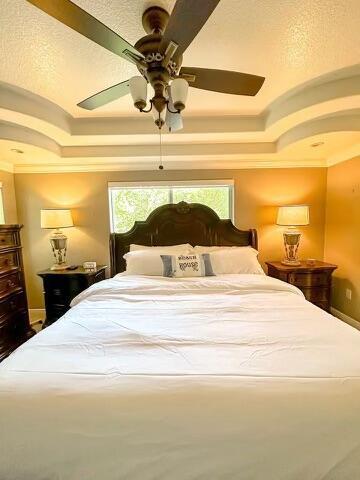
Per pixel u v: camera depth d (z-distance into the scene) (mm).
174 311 1832
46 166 3422
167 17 1275
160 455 801
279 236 3584
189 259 2746
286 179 3543
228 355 1207
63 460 805
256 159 3428
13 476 799
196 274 2695
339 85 1903
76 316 1763
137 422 854
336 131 2430
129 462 795
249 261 2867
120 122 2650
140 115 2535
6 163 3281
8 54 1558
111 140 2891
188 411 873
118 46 1110
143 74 1288
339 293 3361
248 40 1498
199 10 911
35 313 3584
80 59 1629
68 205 3490
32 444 826
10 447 825
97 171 3465
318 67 1761
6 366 1124
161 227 3316
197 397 914
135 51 1136
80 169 3447
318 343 1312
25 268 3543
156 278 2600
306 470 779
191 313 1796
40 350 1271
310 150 3066
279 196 3549
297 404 885
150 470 786
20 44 1475
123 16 1327
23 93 2037
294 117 2291
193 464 790
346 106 2061
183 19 952
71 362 1151
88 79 1854
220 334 1443
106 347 1309
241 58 1662
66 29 1373
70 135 2652
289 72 1817
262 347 1281
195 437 820
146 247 3158
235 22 1362
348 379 994
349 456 794
